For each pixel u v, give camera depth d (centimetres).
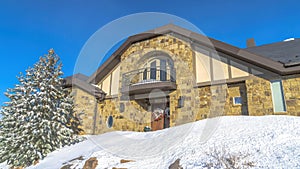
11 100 787
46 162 625
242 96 853
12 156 686
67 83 980
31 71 809
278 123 601
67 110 835
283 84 795
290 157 375
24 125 695
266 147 439
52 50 854
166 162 455
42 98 740
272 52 951
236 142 489
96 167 488
